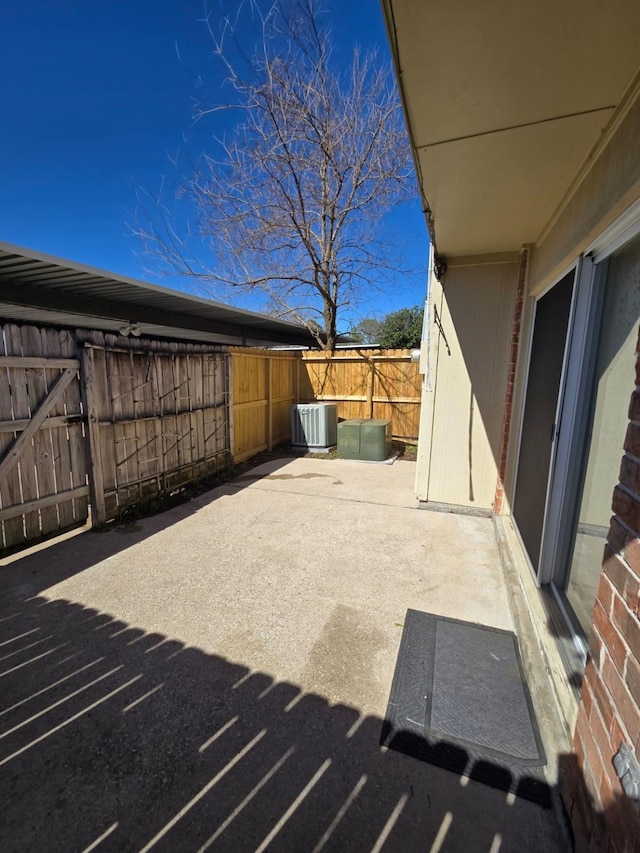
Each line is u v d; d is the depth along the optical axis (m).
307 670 1.95
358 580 2.82
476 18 1.14
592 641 1.24
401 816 1.30
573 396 2.18
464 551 3.28
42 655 2.08
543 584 2.40
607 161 1.67
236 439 6.30
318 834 1.25
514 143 1.83
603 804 1.04
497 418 3.98
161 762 1.50
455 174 2.14
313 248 9.12
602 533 1.84
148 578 2.85
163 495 4.73
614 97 1.49
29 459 3.28
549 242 2.83
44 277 3.46
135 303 4.98
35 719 1.69
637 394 1.05
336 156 8.16
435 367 4.12
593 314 2.01
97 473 3.80
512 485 3.66
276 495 4.81
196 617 2.39
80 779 1.44
